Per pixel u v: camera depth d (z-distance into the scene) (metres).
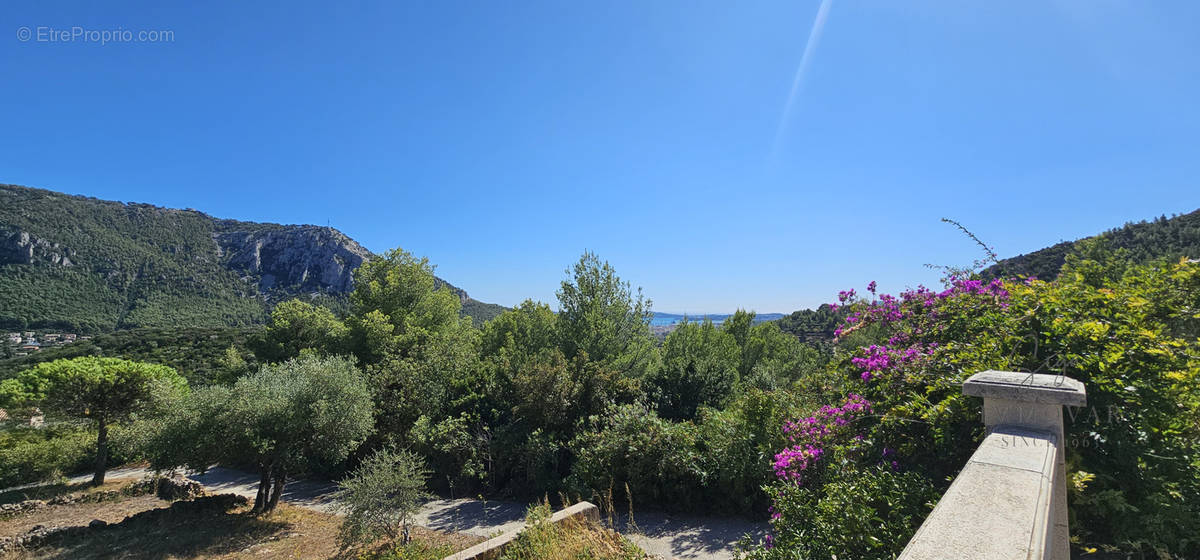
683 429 9.71
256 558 9.20
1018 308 3.49
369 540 8.57
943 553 1.13
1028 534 1.17
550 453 11.45
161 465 11.38
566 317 17.03
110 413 17.34
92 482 17.19
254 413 11.20
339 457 12.10
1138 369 2.75
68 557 9.27
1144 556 2.55
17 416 20.38
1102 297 3.16
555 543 4.34
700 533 7.73
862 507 2.91
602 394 12.44
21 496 15.50
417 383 14.87
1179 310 3.09
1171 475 2.55
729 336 20.09
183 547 9.76
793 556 3.04
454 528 9.55
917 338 4.28
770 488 3.91
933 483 3.03
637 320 17.36
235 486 16.20
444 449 12.29
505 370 14.36
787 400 8.49
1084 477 2.39
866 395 3.90
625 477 9.45
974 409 2.91
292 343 23.66
